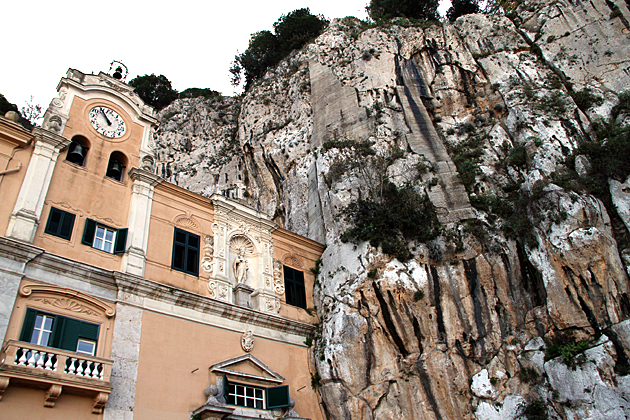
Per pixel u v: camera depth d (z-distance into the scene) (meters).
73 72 21.72
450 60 36.00
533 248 21.81
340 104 34.72
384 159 28.39
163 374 17.39
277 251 25.00
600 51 31.33
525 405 19.09
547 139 26.42
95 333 16.70
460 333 21.41
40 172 18.23
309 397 21.45
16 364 13.98
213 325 19.95
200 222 22.48
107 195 20.09
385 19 42.03
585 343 18.69
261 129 40.41
